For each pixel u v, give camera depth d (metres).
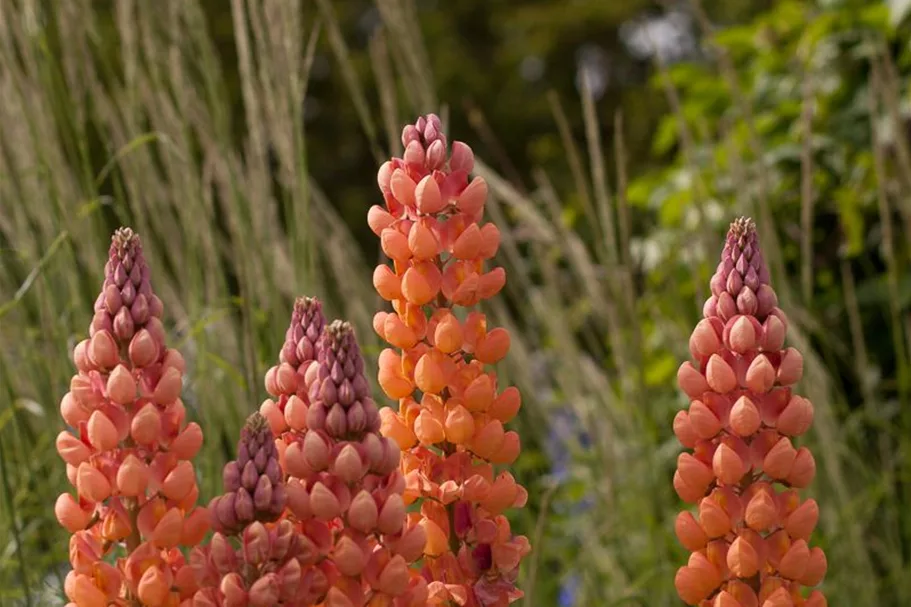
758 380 1.89
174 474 1.72
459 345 1.93
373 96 18.50
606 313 4.52
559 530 4.40
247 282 3.18
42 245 3.72
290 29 3.41
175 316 3.89
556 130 19.89
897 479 4.51
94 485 1.71
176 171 3.74
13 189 3.55
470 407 1.93
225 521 1.67
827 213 5.27
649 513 4.07
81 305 3.36
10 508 2.76
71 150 3.54
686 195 5.04
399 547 1.74
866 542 4.38
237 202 3.38
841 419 4.90
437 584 1.90
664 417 4.80
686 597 1.95
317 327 1.91
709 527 1.90
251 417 1.69
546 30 20.84
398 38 3.99
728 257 1.96
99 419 1.71
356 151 18.83
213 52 3.64
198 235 3.80
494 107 20.05
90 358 1.75
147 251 3.73
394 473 1.74
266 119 3.84
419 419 1.92
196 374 3.25
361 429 1.72
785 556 1.89
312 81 19.16
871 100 4.22
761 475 1.96
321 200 4.30
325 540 1.71
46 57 3.44
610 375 5.34
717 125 5.76
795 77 5.39
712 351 1.95
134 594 1.73
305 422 1.84
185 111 3.60
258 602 1.62
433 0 21.78
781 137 5.25
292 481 1.74
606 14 20.52
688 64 5.97
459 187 1.97
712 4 18.08
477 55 21.58
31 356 3.37
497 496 1.95
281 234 4.31
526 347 4.76
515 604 3.55
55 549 3.26
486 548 1.96
